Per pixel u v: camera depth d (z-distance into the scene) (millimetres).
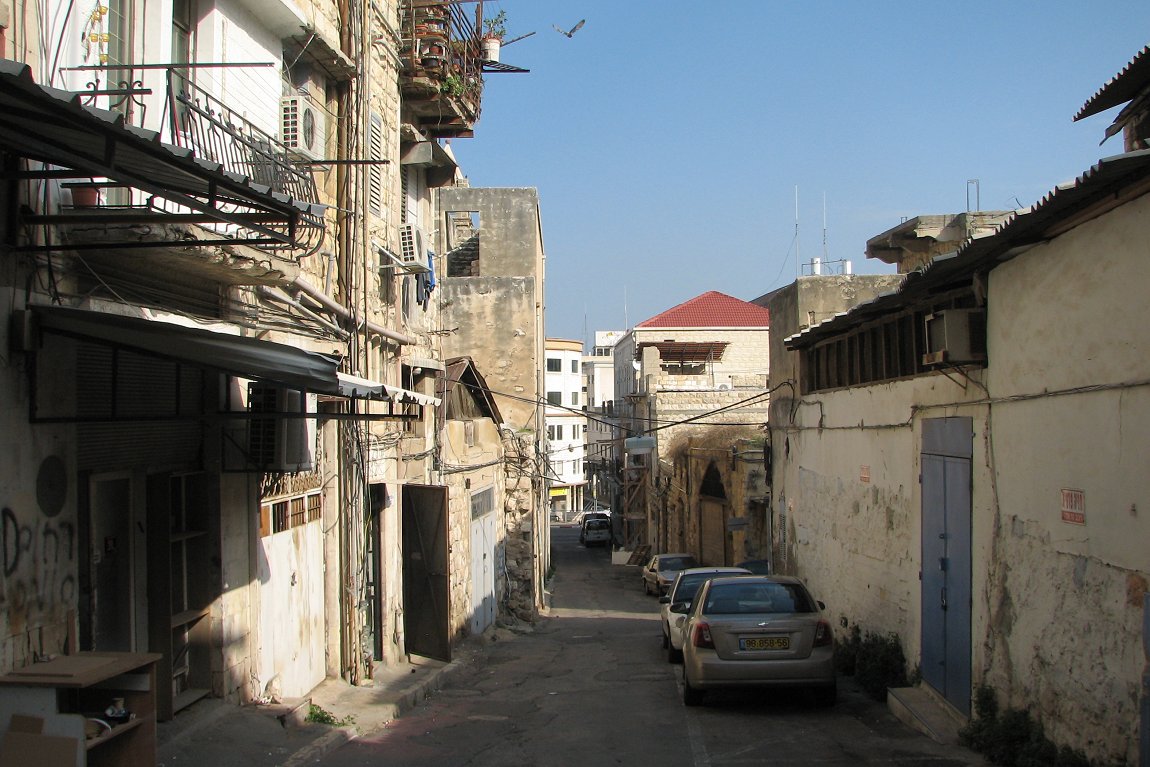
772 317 20328
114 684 5691
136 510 7418
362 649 12156
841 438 14719
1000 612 8750
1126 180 6352
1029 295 8227
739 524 27719
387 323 14055
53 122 4391
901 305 11531
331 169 11938
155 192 5168
